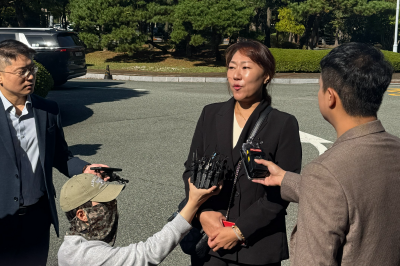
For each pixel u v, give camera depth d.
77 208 1.69
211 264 1.96
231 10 23.17
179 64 26.97
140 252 1.66
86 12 25.50
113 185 1.73
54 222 2.56
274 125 1.94
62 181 5.12
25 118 2.47
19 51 2.36
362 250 1.27
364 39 52.00
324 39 58.91
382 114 9.30
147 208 4.34
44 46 13.34
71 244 1.65
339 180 1.24
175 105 10.49
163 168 5.66
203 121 2.12
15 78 2.34
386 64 1.33
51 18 36.00
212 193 1.75
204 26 23.33
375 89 1.31
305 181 1.31
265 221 1.85
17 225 2.39
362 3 31.12
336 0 30.19
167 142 7.01
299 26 31.27
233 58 1.96
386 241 1.28
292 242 1.44
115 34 25.42
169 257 3.37
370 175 1.27
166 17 25.58
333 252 1.24
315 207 1.26
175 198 4.61
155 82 17.12
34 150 2.49
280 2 37.47
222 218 1.91
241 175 1.94
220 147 2.00
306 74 18.81
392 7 33.78
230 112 2.04
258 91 1.97
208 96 12.11
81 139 7.21
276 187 1.86
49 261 3.32
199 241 1.96
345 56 1.33
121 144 6.88
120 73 20.14
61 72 13.55
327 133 7.57
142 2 25.83
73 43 14.06
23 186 2.43
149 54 30.38
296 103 10.84
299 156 1.94
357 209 1.24
